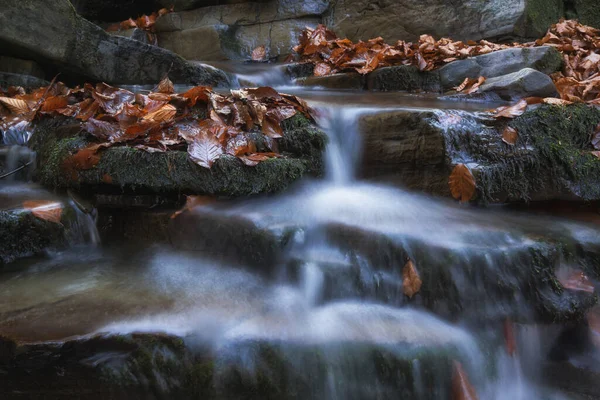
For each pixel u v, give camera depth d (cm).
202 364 194
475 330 236
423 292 239
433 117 307
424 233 253
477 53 536
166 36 720
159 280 240
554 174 310
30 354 180
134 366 191
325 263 243
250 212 268
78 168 276
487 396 222
